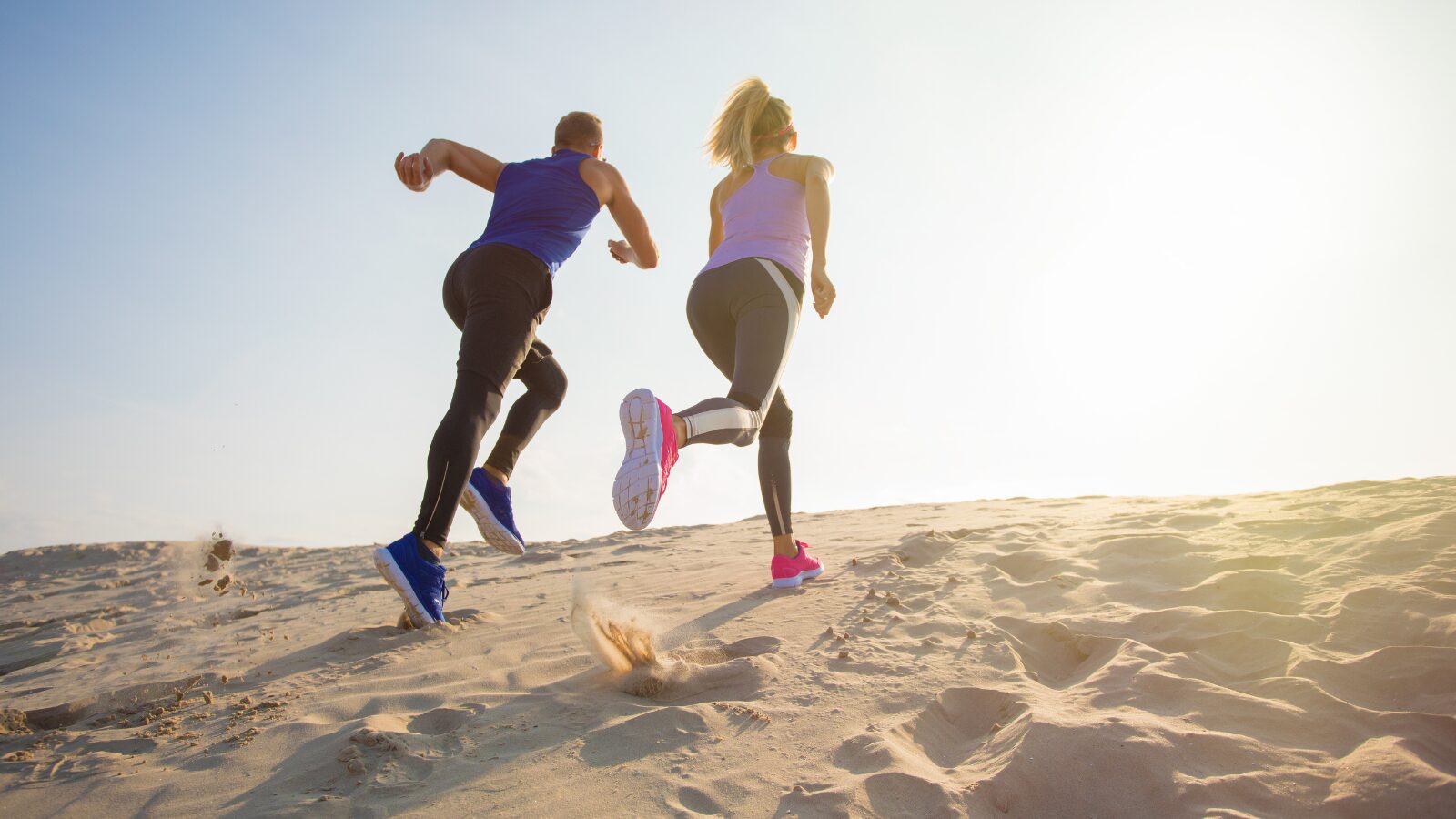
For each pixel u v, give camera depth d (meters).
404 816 1.63
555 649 2.71
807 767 1.70
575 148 3.34
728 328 3.08
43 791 1.89
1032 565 3.18
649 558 5.04
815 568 3.49
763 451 3.48
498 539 3.29
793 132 3.32
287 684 2.58
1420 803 1.36
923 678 2.12
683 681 2.27
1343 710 1.66
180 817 1.72
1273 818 1.39
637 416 2.25
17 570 9.53
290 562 7.87
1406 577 2.26
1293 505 3.54
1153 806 1.46
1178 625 2.23
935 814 1.47
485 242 3.09
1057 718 1.71
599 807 1.61
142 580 7.76
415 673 2.57
